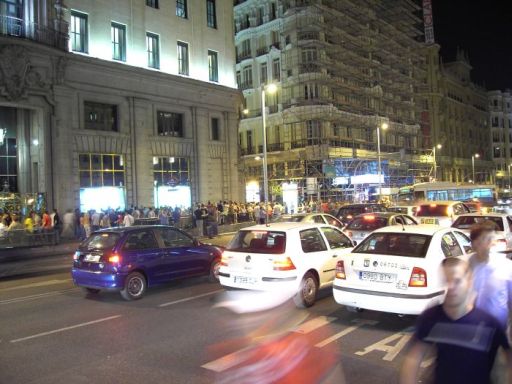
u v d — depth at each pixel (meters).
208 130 35.56
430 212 19.45
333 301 9.71
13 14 25.33
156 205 32.09
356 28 53.66
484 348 3.17
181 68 34.66
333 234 10.59
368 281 7.68
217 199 36.06
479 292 4.63
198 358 6.41
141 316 8.89
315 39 49.91
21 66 24.59
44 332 7.91
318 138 48.88
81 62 27.58
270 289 8.92
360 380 5.53
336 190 43.97
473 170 79.50
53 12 26.62
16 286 13.09
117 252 10.34
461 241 8.59
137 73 30.52
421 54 70.44
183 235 11.91
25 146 26.81
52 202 26.41
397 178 54.38
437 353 3.27
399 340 7.04
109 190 29.34
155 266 10.81
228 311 9.12
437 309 3.41
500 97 103.12
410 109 65.69
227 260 9.53
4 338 7.59
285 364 6.12
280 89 52.97
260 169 52.66
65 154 26.91
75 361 6.41
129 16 31.00
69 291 11.80
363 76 54.56
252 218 35.03
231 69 38.25
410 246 7.94
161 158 32.56
